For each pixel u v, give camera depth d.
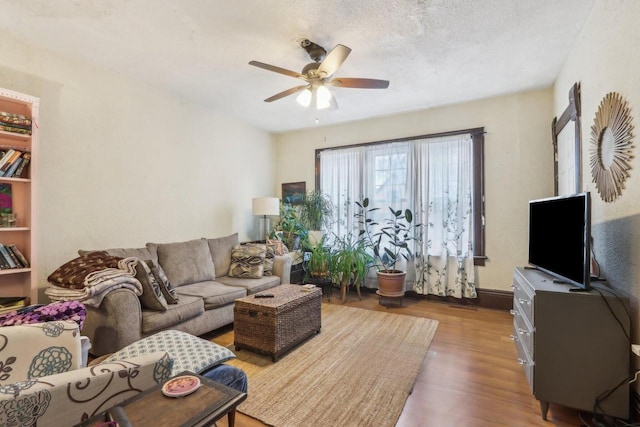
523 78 3.35
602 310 1.69
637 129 1.67
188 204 3.95
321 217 4.91
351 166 4.82
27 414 0.87
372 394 2.00
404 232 4.41
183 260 3.31
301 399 1.94
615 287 1.92
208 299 2.85
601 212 2.16
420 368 2.36
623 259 1.82
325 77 2.54
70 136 2.83
